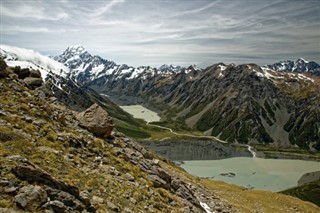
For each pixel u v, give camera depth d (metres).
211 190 57.44
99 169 26.50
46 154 23.00
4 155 19.38
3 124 23.50
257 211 53.75
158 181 32.28
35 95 32.28
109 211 20.72
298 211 62.56
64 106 37.72
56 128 28.95
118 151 33.16
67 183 19.95
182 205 30.44
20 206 15.30
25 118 26.28
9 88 30.48
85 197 19.23
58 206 16.41
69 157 25.02
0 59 32.00
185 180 51.25
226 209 43.47
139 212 22.97
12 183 16.39
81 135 31.36
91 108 36.41
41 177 17.55
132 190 25.73
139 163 34.22
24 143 22.42
